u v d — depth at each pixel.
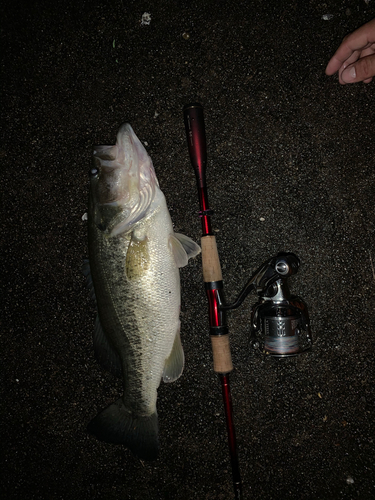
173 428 0.60
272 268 0.49
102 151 0.51
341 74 0.55
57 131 0.61
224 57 0.59
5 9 0.62
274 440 0.58
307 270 0.59
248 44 0.59
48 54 0.61
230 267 0.59
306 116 0.59
